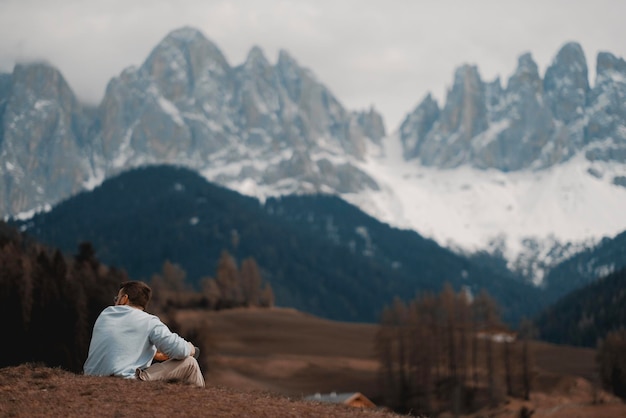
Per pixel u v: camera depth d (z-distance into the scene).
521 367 130.12
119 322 14.88
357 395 71.62
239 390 15.81
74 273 105.06
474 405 117.75
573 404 117.00
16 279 84.19
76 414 13.44
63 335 86.06
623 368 125.00
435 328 142.38
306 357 163.75
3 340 80.62
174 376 15.61
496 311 170.75
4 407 13.78
